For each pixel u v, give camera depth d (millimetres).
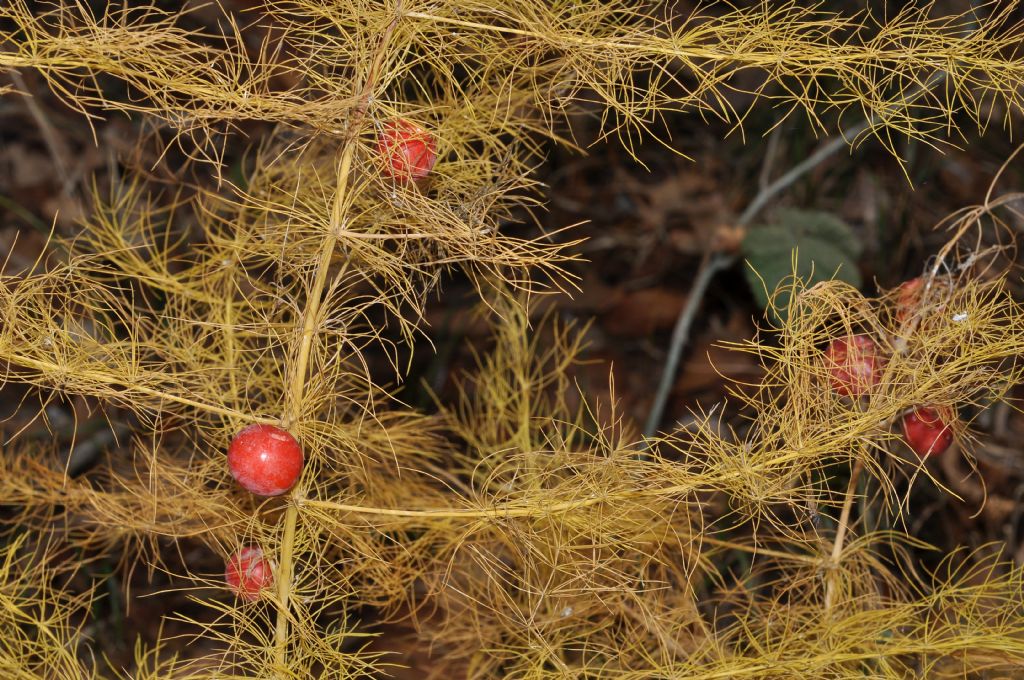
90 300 658
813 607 633
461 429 697
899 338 619
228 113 594
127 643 698
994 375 612
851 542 640
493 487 681
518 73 639
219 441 636
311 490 658
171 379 611
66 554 702
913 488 719
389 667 688
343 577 628
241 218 651
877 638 622
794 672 612
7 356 599
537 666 626
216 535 647
